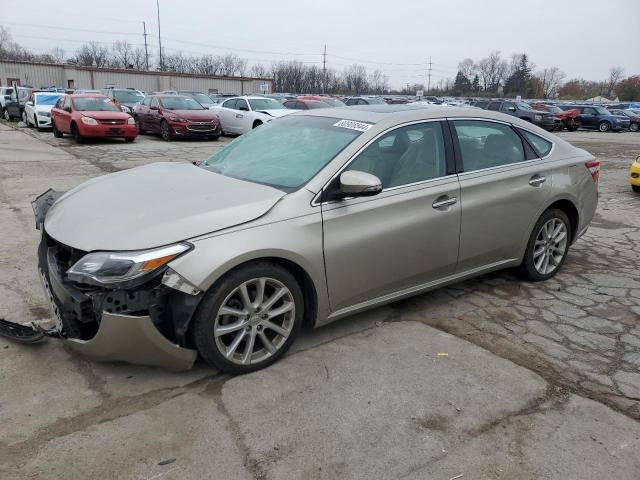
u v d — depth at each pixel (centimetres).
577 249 597
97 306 281
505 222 426
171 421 274
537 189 444
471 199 399
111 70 4406
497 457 255
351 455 254
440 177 388
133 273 273
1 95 2612
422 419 282
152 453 251
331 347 354
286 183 344
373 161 358
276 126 429
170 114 1747
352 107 438
